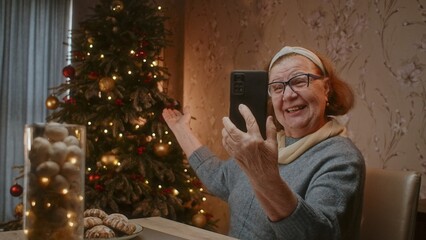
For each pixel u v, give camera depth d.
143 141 2.72
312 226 1.05
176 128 1.80
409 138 2.19
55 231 0.79
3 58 3.29
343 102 1.50
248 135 0.97
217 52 3.42
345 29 2.50
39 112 3.43
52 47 3.46
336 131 1.40
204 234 1.18
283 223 1.05
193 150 1.75
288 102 1.42
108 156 2.57
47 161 0.78
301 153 1.39
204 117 3.52
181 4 3.77
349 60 2.48
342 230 1.18
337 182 1.21
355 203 1.23
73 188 0.80
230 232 1.46
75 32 2.83
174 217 2.63
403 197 1.36
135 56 2.68
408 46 2.20
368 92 2.39
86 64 2.70
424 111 2.13
